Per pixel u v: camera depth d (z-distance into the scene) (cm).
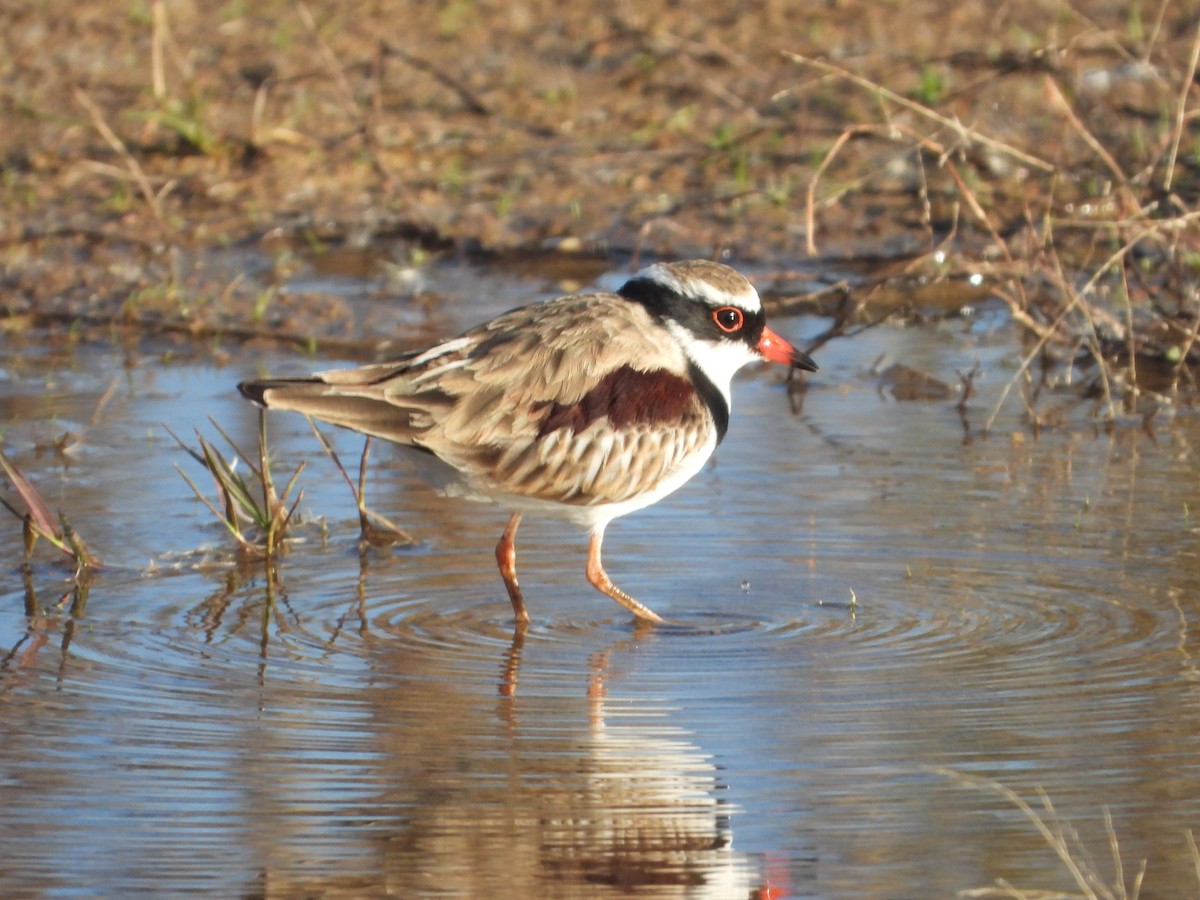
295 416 1675
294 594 1268
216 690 1083
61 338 1927
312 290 2041
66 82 2552
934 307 2003
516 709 1055
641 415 1226
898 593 1251
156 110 2420
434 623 1215
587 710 1052
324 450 1593
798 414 1689
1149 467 1523
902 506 1430
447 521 1437
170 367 1830
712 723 1030
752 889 852
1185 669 1099
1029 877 858
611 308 1250
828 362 1844
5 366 1836
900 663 1123
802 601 1245
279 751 993
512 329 1226
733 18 2661
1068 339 1816
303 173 2314
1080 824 906
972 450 1575
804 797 938
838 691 1077
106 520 1415
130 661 1130
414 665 1130
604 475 1216
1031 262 1770
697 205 2198
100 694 1073
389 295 2019
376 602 1255
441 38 2656
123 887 852
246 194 2272
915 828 905
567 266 2105
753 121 2323
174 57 2564
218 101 2478
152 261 2119
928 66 2411
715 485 1490
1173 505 1420
